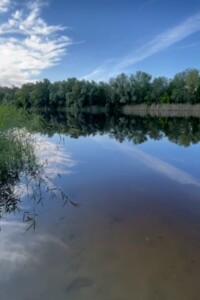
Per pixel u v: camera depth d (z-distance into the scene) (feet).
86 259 10.05
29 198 16.06
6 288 8.60
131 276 9.14
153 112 163.12
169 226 12.49
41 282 8.86
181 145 34.45
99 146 33.60
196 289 8.61
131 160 25.81
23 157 22.53
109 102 197.06
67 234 11.84
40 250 10.63
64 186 18.12
